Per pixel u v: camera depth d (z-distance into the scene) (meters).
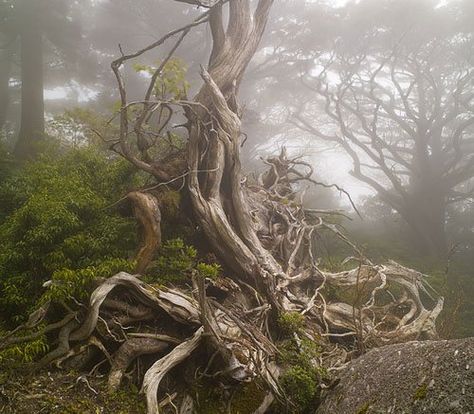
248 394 6.58
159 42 8.63
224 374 6.59
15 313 7.01
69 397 5.89
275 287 8.50
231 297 8.25
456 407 4.10
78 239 7.09
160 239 8.18
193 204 8.73
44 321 6.55
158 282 7.87
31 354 6.15
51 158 10.02
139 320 7.15
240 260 8.60
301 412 6.39
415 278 10.23
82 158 9.31
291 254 9.78
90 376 6.36
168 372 6.86
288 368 6.96
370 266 10.12
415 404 4.52
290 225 10.30
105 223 7.79
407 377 4.96
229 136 9.23
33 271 7.09
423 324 9.02
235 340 6.98
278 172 12.04
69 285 6.41
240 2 10.52
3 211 8.59
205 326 6.59
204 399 6.59
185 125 9.41
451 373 4.43
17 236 7.20
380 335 8.56
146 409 5.92
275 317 8.24
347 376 6.16
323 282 9.41
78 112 11.90
